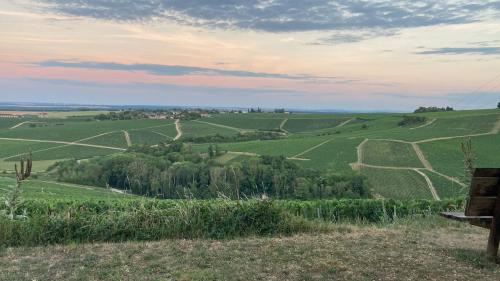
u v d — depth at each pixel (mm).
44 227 6293
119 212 7094
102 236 6445
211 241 6332
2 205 7062
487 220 5531
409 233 6984
